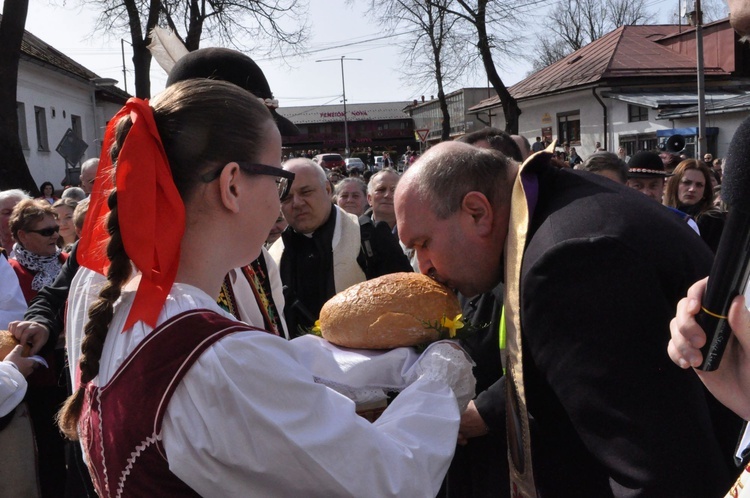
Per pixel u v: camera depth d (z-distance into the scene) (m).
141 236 1.11
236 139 1.17
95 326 1.15
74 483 2.66
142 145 1.12
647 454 1.14
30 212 3.95
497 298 2.03
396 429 1.23
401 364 1.49
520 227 1.38
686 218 4.37
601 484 1.34
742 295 0.90
